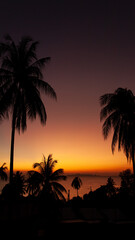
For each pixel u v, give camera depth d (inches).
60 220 380.8
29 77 696.4
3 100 649.0
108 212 443.8
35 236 368.2
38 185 1186.0
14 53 684.1
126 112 901.8
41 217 411.5
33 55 698.2
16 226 406.6
